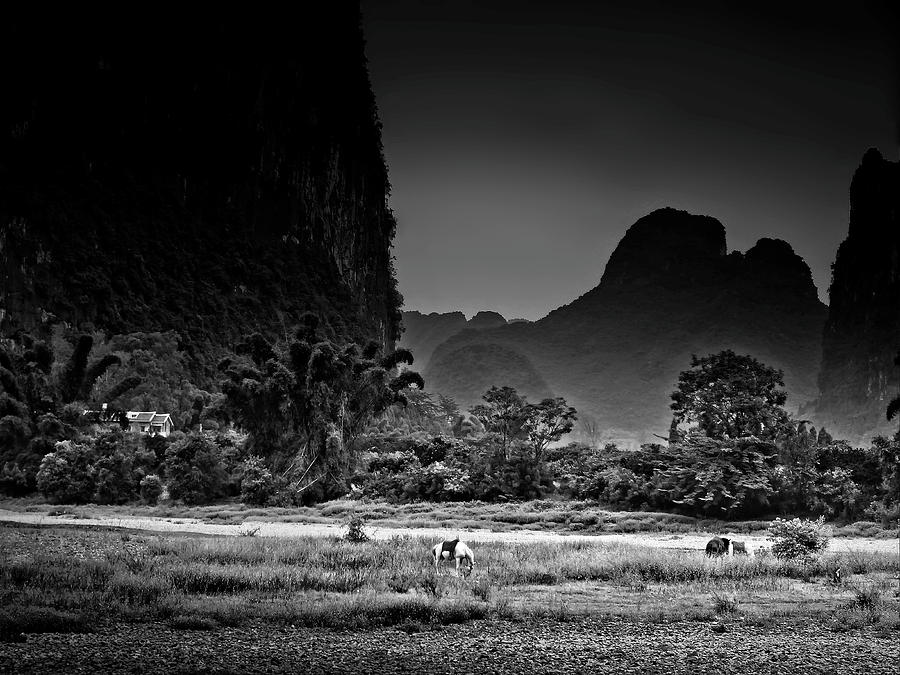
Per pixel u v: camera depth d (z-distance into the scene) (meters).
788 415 54.12
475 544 30.59
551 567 24.70
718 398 54.22
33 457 60.41
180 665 14.21
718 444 48.03
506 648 15.95
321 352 54.97
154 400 112.19
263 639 16.09
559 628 17.64
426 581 21.70
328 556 25.48
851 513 45.94
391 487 52.69
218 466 54.44
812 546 28.81
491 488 50.97
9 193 141.25
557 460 59.12
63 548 28.00
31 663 14.05
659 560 25.12
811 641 16.98
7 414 63.25
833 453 52.47
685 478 46.69
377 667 14.54
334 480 54.44
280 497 51.59
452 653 15.51
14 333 122.81
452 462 54.16
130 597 19.31
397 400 59.06
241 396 55.66
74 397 69.94
